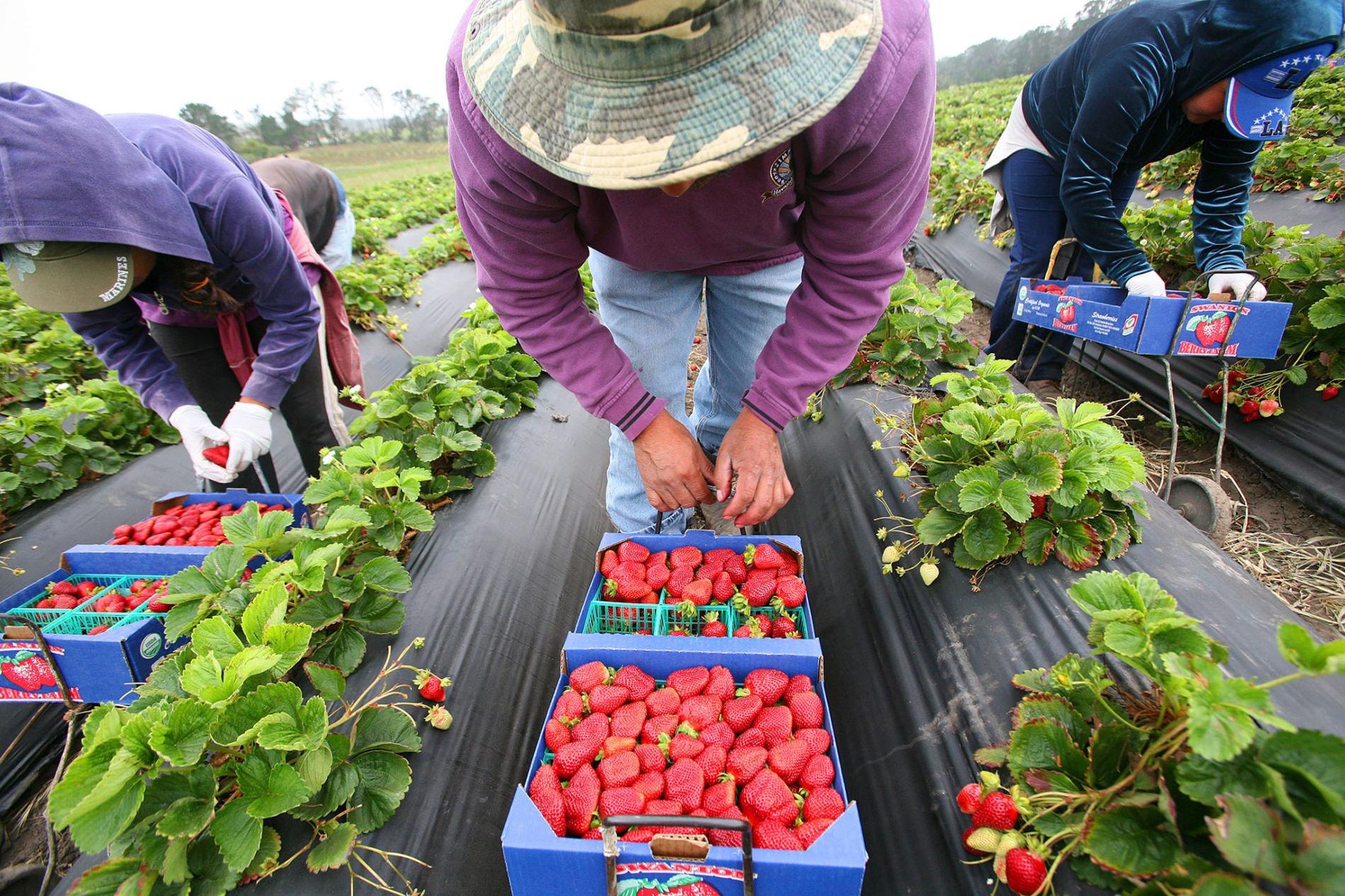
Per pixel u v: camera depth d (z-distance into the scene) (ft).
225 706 5.90
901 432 11.30
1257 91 10.37
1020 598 7.56
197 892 5.64
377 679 7.58
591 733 6.46
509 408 14.51
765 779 5.95
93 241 7.89
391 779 6.55
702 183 5.74
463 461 12.17
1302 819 3.70
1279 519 11.76
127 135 9.18
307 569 7.91
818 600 10.12
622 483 10.45
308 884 5.90
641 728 6.55
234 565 8.44
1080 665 6.03
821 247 6.20
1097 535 7.66
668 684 6.98
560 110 3.96
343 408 16.03
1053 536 7.76
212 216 9.37
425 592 9.37
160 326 11.80
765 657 6.92
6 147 7.32
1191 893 3.87
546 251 6.10
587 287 22.41
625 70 3.73
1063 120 13.38
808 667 6.88
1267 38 9.87
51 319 22.17
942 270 27.14
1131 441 14.51
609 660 7.13
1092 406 8.45
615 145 3.80
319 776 5.90
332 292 13.41
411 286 26.84
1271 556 10.91
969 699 6.84
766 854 4.91
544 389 16.55
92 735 6.66
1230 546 11.19
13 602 9.90
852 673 8.43
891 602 8.68
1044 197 14.75
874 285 6.31
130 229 8.08
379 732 6.87
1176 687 4.52
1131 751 5.10
